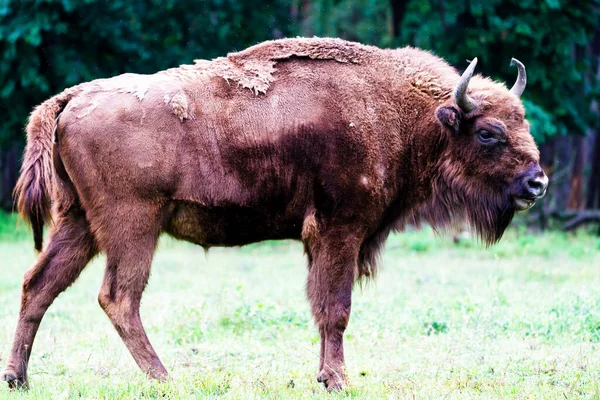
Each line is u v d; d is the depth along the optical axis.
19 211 13.53
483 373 14.31
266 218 14.00
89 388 12.98
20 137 38.31
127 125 13.33
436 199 14.98
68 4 34.66
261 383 13.37
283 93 13.94
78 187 13.48
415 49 15.29
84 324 19.28
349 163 13.80
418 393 12.87
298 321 18.88
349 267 13.85
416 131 14.58
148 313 20.28
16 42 35.47
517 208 14.66
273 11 39.91
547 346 16.31
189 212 13.70
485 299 20.48
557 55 36.47
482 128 14.33
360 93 14.17
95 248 13.92
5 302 22.25
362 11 58.88
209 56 38.06
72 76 35.91
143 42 37.38
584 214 39.59
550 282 25.08
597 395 12.59
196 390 12.85
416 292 22.64
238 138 13.62
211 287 24.20
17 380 13.19
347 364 15.18
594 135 44.25
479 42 35.66
